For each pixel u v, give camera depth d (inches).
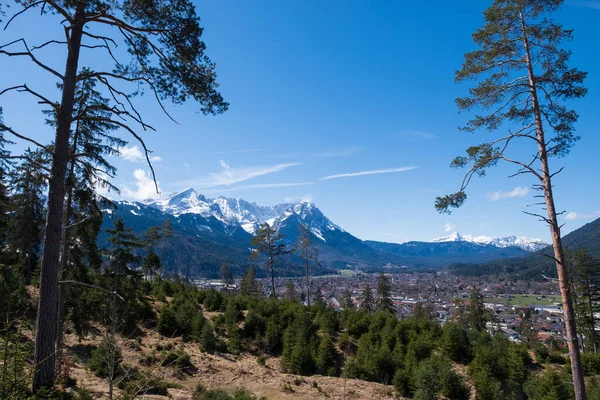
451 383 764.6
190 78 335.9
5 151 799.7
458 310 1920.5
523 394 785.6
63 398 276.5
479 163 443.2
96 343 837.2
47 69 283.9
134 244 953.5
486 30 455.5
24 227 930.1
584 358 916.0
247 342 1058.1
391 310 1888.5
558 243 400.5
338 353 1024.2
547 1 427.5
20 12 275.3
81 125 627.8
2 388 199.9
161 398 545.0
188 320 1060.5
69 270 665.0
